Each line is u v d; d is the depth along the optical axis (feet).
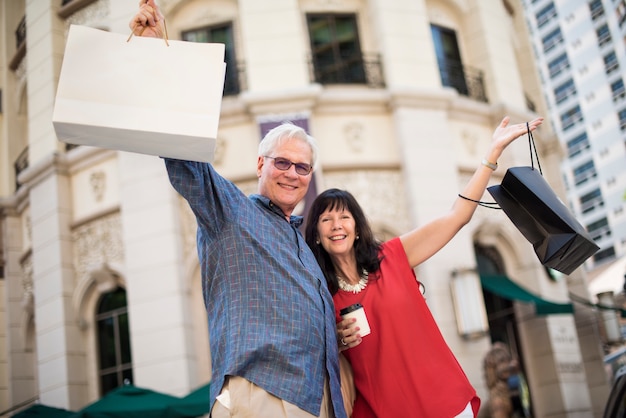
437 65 40.86
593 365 45.06
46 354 37.81
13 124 45.32
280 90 35.76
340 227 9.79
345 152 36.68
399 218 36.40
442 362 9.25
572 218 8.55
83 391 36.81
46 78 40.45
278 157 8.75
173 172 7.39
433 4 42.63
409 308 9.46
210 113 6.81
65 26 40.98
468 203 9.73
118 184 37.24
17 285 43.09
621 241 130.93
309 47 38.88
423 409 8.96
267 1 37.83
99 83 6.61
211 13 39.14
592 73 135.33
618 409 14.88
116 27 37.86
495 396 30.09
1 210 43.55
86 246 37.96
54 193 38.73
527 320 39.78
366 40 39.93
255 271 7.75
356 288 9.75
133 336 33.94
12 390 41.32
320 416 7.54
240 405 7.23
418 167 36.63
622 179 130.82
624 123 129.59
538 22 149.79
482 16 43.11
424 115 37.73
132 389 29.55
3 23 46.21
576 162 141.49
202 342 33.99
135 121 6.59
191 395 28.91
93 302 37.91
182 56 6.95
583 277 46.93
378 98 37.45
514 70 43.68
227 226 7.87
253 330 7.47
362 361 9.35
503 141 9.64
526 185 8.77
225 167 35.65
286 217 8.98
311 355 7.63
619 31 125.90
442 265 35.76
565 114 143.54
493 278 38.60
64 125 6.42
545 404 38.52
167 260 34.30
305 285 7.95
